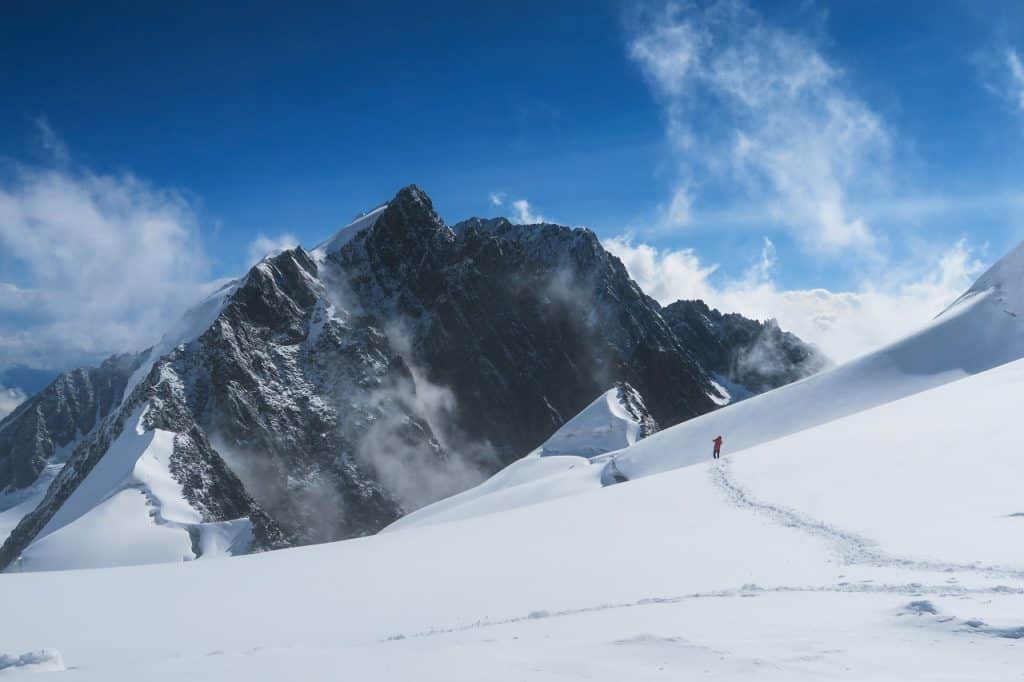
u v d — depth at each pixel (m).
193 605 20.44
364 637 15.54
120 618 19.17
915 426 39.25
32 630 17.98
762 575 18.34
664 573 19.66
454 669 10.29
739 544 23.08
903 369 80.19
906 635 11.10
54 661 12.98
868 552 19.72
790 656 10.20
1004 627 10.95
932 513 23.31
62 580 25.23
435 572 22.94
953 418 38.84
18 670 12.48
